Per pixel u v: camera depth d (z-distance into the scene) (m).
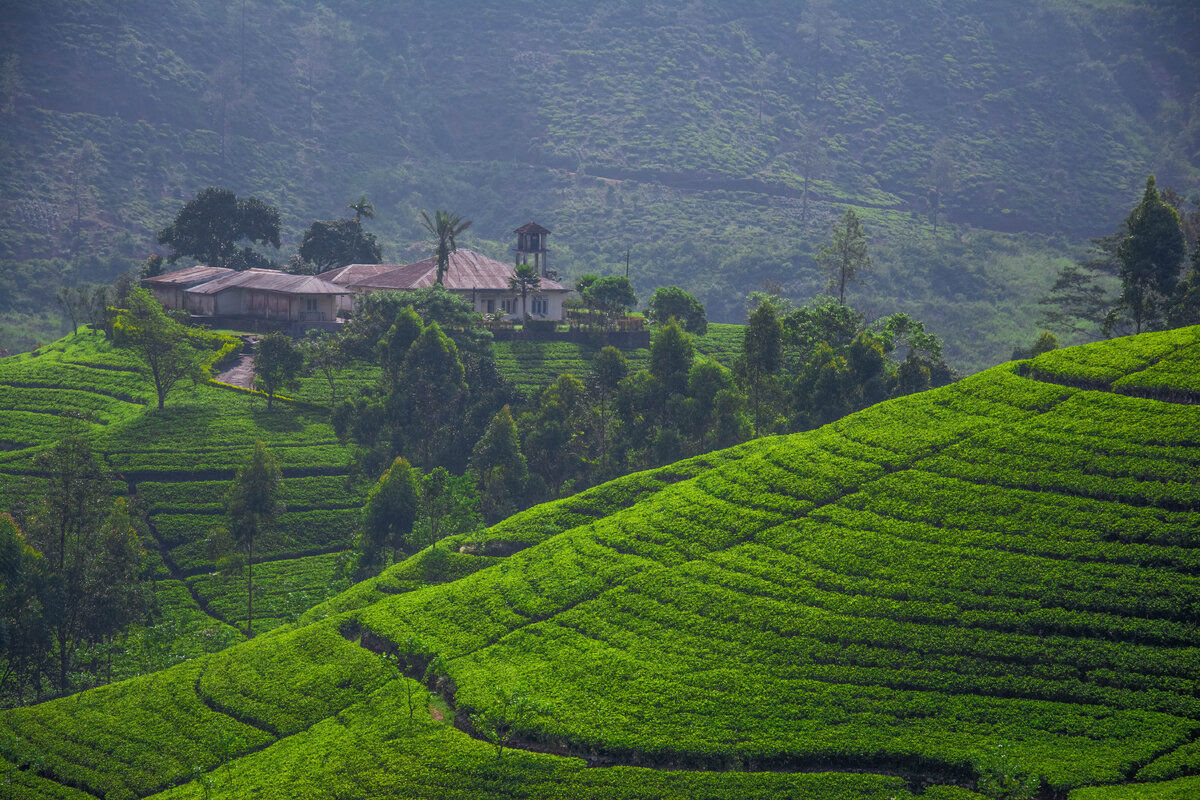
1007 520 58.94
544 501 96.31
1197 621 49.53
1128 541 54.88
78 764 57.75
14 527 70.62
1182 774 43.38
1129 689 47.66
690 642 57.03
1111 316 96.69
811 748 48.06
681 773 48.53
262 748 57.41
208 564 91.31
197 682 64.62
